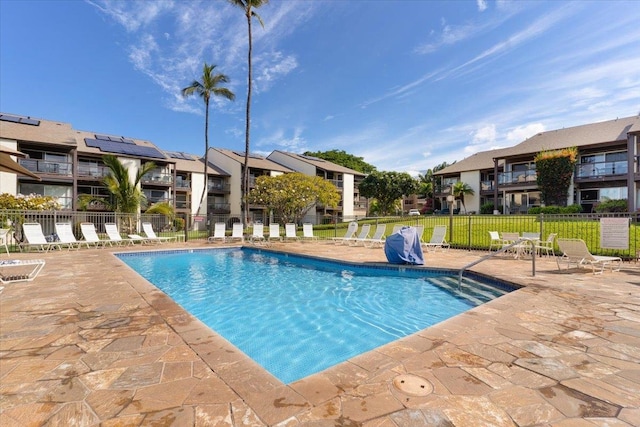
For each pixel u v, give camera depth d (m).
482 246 11.27
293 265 10.04
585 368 2.43
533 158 24.69
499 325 3.41
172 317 3.77
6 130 18.88
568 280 5.89
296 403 1.96
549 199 22.03
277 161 38.66
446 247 12.12
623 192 20.20
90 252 11.05
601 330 3.26
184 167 29.75
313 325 4.62
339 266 9.28
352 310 5.31
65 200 20.67
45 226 14.74
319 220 35.28
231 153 34.66
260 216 33.25
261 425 1.73
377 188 38.12
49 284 5.70
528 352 2.72
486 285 6.50
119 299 4.64
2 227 12.17
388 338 4.12
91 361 2.57
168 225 18.80
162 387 2.16
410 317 4.94
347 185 39.16
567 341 2.96
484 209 27.91
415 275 7.82
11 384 2.21
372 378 2.28
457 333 3.18
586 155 21.86
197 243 14.77
